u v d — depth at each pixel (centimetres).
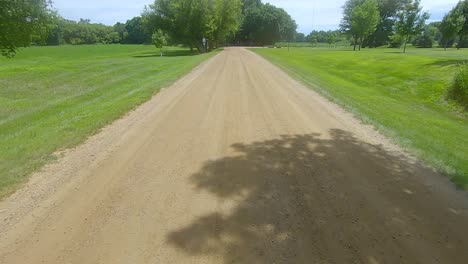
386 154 586
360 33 5534
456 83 1370
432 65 2177
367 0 5544
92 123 768
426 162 551
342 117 859
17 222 368
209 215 381
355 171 510
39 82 1439
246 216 379
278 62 2702
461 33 4600
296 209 396
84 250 320
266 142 644
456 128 887
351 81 1978
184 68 2092
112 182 468
